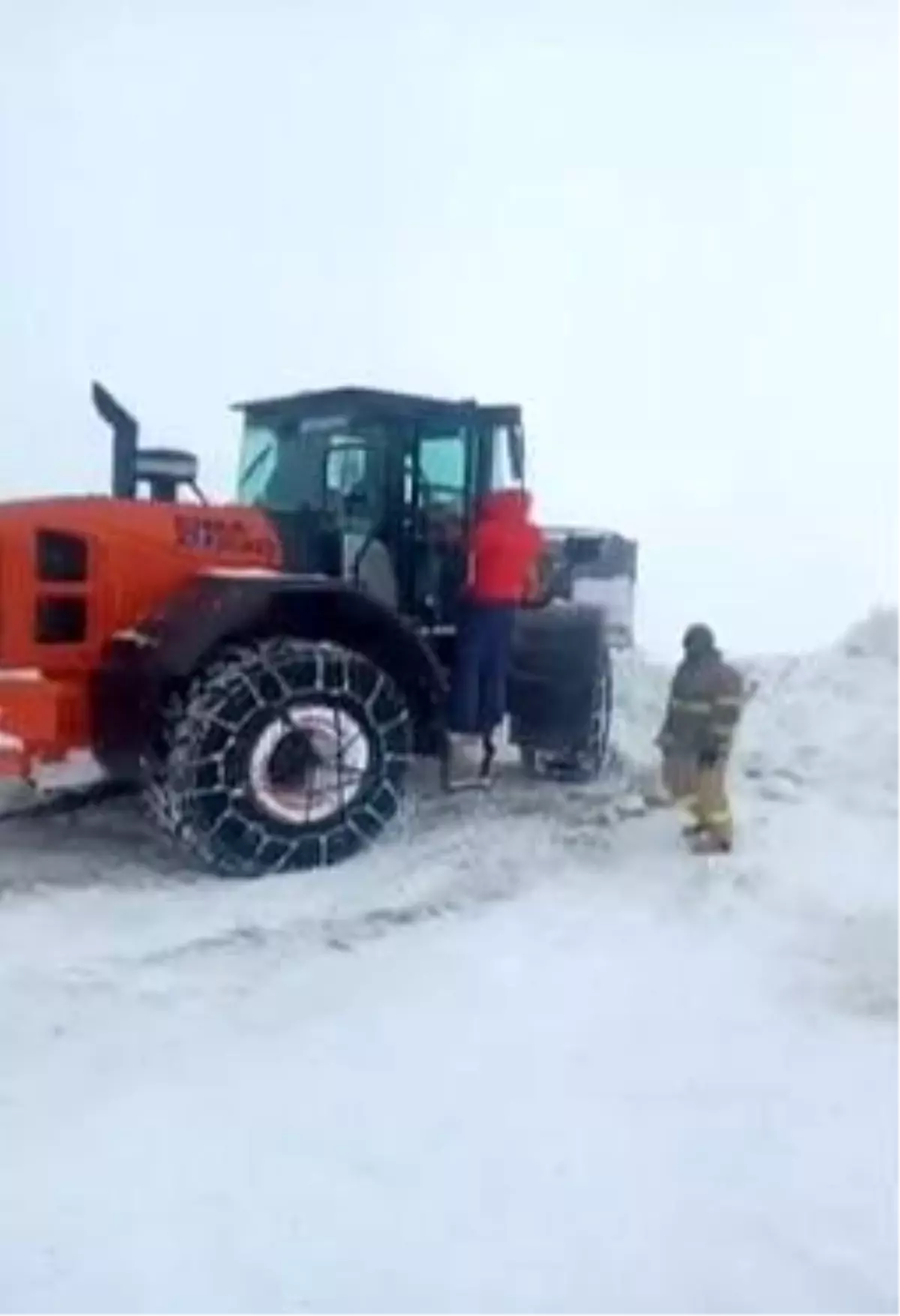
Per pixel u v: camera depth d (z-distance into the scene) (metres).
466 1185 3.60
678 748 6.60
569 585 9.79
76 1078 4.21
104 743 6.52
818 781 8.02
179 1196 3.52
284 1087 4.15
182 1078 4.21
